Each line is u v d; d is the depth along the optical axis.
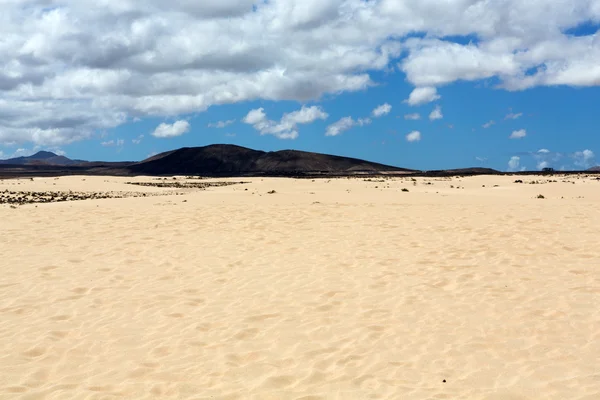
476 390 5.81
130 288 10.18
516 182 53.44
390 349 7.07
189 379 6.20
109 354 6.99
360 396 5.69
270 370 6.45
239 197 28.50
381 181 59.47
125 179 76.88
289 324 8.10
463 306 8.84
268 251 13.52
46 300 9.39
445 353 6.90
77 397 5.74
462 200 26.12
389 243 14.29
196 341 7.43
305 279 10.72
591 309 8.56
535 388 5.84
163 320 8.33
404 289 9.91
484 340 7.32
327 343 7.31
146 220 18.55
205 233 16.12
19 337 7.59
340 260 12.39
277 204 23.34
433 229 16.22
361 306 8.95
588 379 6.03
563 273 10.90
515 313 8.44
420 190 39.44
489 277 10.67
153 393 5.84
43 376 6.34
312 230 16.50
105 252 13.44
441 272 11.12
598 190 36.81
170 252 13.45
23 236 15.52
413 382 6.05
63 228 16.94
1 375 6.34
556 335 7.47
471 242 14.13
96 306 9.06
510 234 15.06
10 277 10.95
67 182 57.69
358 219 18.59
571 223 16.70
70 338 7.56
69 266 11.94
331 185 48.72
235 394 5.78
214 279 10.80
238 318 8.40
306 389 5.89
